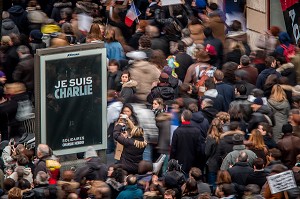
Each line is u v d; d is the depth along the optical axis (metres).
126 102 45.69
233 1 55.09
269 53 49.12
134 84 46.12
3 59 49.00
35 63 43.28
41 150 41.69
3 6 54.91
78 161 43.47
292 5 52.97
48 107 43.47
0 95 45.81
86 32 51.38
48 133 43.56
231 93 45.56
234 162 41.94
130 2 53.03
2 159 42.47
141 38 48.16
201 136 43.38
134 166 43.00
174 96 46.00
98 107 44.03
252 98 44.66
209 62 48.16
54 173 41.28
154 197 39.81
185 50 49.12
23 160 41.28
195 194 39.84
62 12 53.19
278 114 44.88
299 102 45.22
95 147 44.16
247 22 55.12
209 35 49.72
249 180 40.84
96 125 44.06
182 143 43.22
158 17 52.12
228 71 46.41
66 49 43.34
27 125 46.00
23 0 54.06
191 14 53.56
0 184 41.41
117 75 47.31
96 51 43.69
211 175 42.97
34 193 39.72
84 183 40.81
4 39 49.19
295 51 48.66
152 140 44.03
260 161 40.78
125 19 52.50
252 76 46.97
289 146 42.75
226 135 42.75
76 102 43.75
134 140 42.94
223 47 49.81
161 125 43.91
